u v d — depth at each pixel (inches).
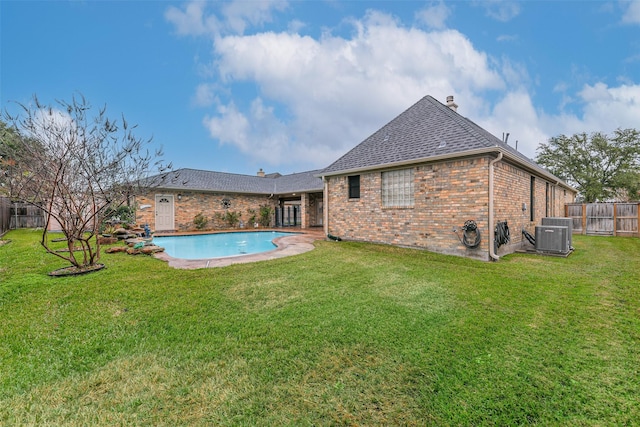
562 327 141.2
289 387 97.1
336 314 155.3
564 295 188.4
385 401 91.2
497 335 132.6
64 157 220.5
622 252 364.2
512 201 362.3
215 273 241.8
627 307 167.2
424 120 422.3
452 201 330.0
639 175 857.5
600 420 84.4
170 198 664.4
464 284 211.9
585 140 970.1
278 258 311.1
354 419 84.2
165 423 82.5
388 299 179.2
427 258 311.6
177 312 157.8
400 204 384.8
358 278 227.3
